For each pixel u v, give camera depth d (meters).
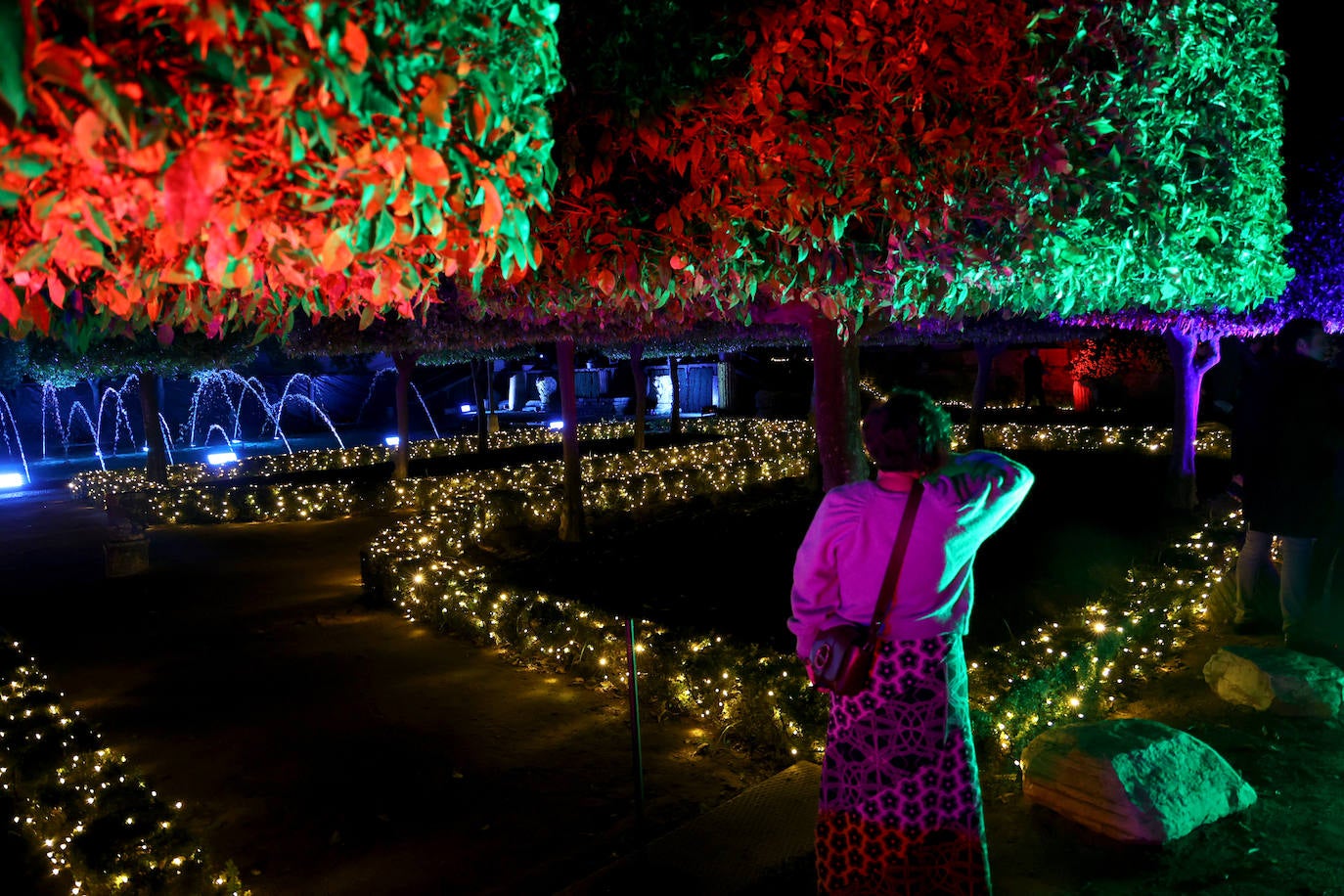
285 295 2.96
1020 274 3.62
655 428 27.66
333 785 4.90
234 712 6.06
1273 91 4.37
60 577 10.72
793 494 14.13
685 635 6.57
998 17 3.01
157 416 18.83
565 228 3.33
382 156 1.55
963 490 2.47
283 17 1.35
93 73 1.26
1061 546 9.70
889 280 3.45
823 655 2.53
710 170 3.15
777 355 35.12
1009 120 3.12
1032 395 26.14
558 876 3.78
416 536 10.61
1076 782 3.92
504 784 4.82
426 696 6.22
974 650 5.79
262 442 29.39
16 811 4.55
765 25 3.01
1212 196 3.94
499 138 1.80
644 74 3.05
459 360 18.95
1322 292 8.07
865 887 2.59
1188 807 3.81
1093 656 5.51
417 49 1.54
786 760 4.80
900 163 3.04
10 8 1.13
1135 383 24.80
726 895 3.23
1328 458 5.56
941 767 2.53
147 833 4.28
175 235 1.58
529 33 1.72
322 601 9.14
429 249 1.99
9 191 1.40
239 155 1.53
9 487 19.81
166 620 8.57
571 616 7.04
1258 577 6.30
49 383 20.16
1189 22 3.58
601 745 5.27
